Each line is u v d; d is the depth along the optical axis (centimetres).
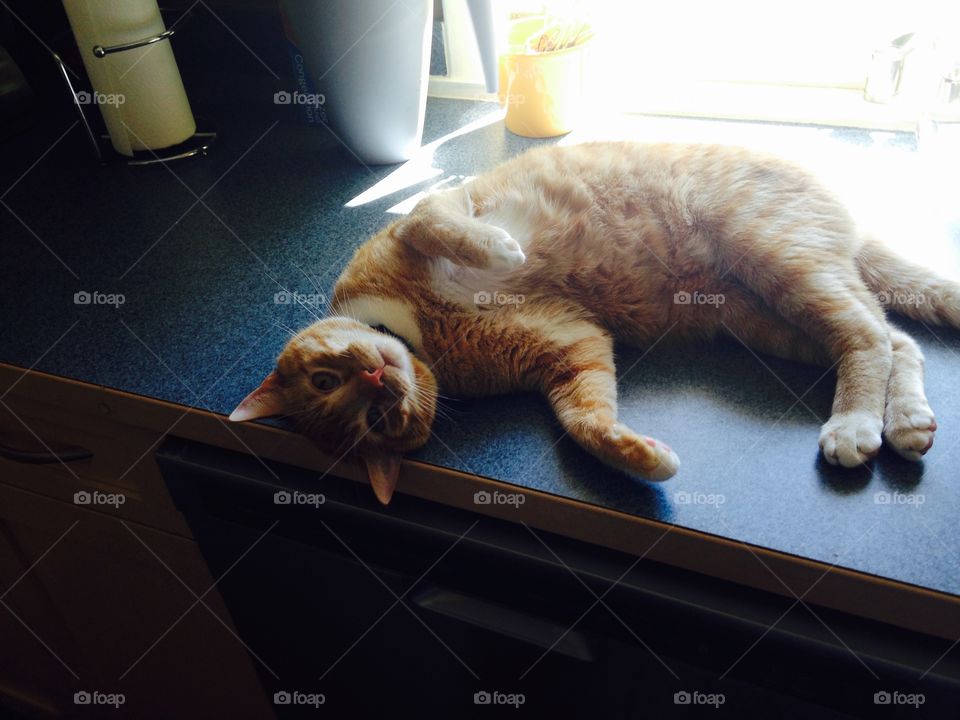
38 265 96
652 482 63
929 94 104
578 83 108
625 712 74
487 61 105
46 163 119
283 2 97
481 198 87
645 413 69
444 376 76
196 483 80
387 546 74
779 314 75
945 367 70
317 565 79
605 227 82
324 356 73
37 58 139
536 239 83
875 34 108
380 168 110
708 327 77
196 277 91
